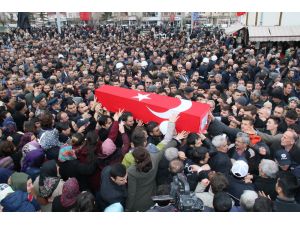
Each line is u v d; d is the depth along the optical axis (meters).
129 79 9.49
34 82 9.60
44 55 16.22
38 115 6.12
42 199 3.75
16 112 6.60
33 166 4.19
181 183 3.24
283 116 5.89
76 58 15.65
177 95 6.86
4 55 16.56
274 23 22.52
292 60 13.49
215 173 3.58
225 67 11.71
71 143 4.46
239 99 6.76
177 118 4.96
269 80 9.78
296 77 10.62
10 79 9.56
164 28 43.16
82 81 9.71
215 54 15.66
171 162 3.77
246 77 10.43
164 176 4.07
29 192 3.60
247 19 25.33
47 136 4.64
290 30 19.33
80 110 6.46
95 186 4.28
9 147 4.52
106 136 5.11
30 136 5.03
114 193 3.59
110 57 14.91
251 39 18.97
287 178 3.34
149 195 3.80
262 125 5.86
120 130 4.92
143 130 4.57
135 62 12.69
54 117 6.28
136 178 3.68
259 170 3.99
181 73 10.48
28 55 16.16
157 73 10.59
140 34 35.56
